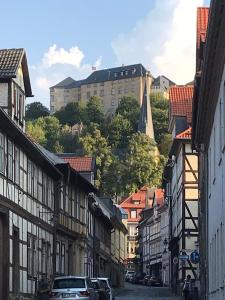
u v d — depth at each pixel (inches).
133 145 5359.3
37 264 1283.2
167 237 3043.8
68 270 1664.6
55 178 1485.0
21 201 1136.8
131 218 5246.1
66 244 1631.4
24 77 1275.8
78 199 1809.8
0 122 968.3
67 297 1055.6
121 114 6515.8
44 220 1362.0
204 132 1131.9
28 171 1205.7
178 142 2027.6
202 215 1354.6
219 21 612.4
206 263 1155.9
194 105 1088.8
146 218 4439.0
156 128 6491.1
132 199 5246.1
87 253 1994.3
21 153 1143.0
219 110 778.2
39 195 1315.2
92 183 2078.0
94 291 1136.8
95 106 6304.1
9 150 1048.2
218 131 807.1
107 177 5108.3
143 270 4461.1
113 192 5098.4
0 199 978.1
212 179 971.9
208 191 1098.1
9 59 1197.7
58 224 1492.4
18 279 1099.9
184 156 1973.4
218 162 814.5
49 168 1389.0
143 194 5246.1
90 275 2057.1
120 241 3612.2
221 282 778.8
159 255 3705.7
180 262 2020.2
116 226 3179.1
